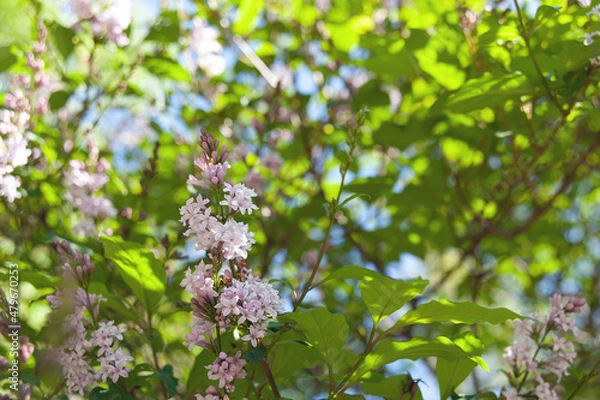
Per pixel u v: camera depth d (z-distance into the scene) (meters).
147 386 2.84
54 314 2.42
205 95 4.61
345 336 2.36
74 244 3.12
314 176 4.57
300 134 4.78
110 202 3.55
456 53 3.87
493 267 5.30
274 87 4.63
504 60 3.64
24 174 3.49
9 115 3.28
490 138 4.54
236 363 2.21
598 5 3.06
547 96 3.30
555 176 5.08
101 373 2.40
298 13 4.88
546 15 3.21
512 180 4.56
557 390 3.17
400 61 3.97
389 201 4.52
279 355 2.78
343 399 2.61
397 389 2.66
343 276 2.42
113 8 3.85
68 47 3.97
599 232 5.66
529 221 4.49
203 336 2.23
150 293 2.78
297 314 2.30
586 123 4.31
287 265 4.79
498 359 5.34
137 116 4.64
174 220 4.23
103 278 3.30
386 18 4.97
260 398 2.58
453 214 4.91
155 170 3.73
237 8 4.92
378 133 4.48
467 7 4.01
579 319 5.47
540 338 2.68
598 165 4.59
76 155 4.01
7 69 3.88
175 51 4.61
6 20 4.59
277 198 4.54
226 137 4.54
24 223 3.74
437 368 2.70
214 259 2.20
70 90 4.03
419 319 2.42
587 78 3.20
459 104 3.35
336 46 4.70
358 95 4.54
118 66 4.27
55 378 2.52
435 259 6.00
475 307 2.33
